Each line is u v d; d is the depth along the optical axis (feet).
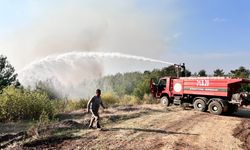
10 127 39.83
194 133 39.06
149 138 34.63
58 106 63.41
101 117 48.19
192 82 67.97
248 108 81.30
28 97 49.57
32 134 34.19
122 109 60.95
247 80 60.08
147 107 68.18
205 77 65.26
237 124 48.44
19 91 52.19
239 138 37.32
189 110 66.85
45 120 40.55
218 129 43.01
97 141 32.48
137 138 34.45
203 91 65.41
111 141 32.63
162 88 77.56
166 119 50.44
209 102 63.57
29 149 28.84
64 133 35.83
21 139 32.37
